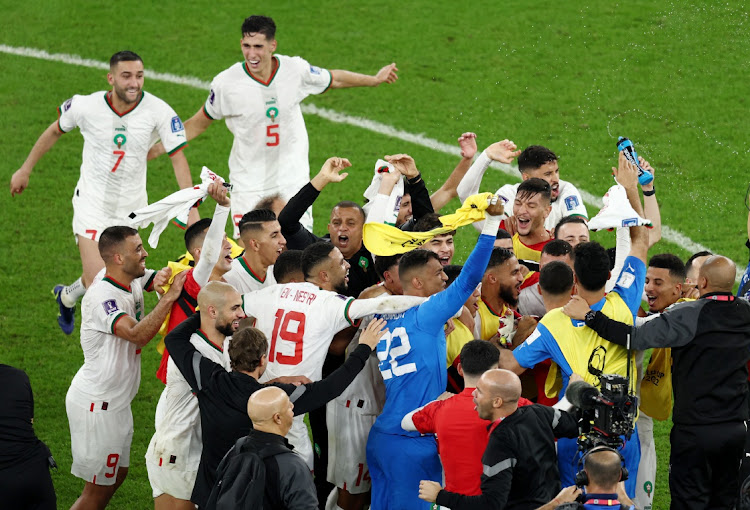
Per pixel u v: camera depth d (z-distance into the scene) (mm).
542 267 23703
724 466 22500
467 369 20594
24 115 47719
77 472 25250
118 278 25031
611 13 55281
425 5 57469
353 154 45406
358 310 22016
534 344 21906
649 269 25312
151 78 50812
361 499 24688
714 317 22203
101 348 24797
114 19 56312
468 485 20453
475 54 52656
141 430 29922
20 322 35031
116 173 33938
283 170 35531
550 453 19484
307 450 23453
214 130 47969
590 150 45125
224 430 20234
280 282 23531
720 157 44000
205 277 24016
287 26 55375
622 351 21641
